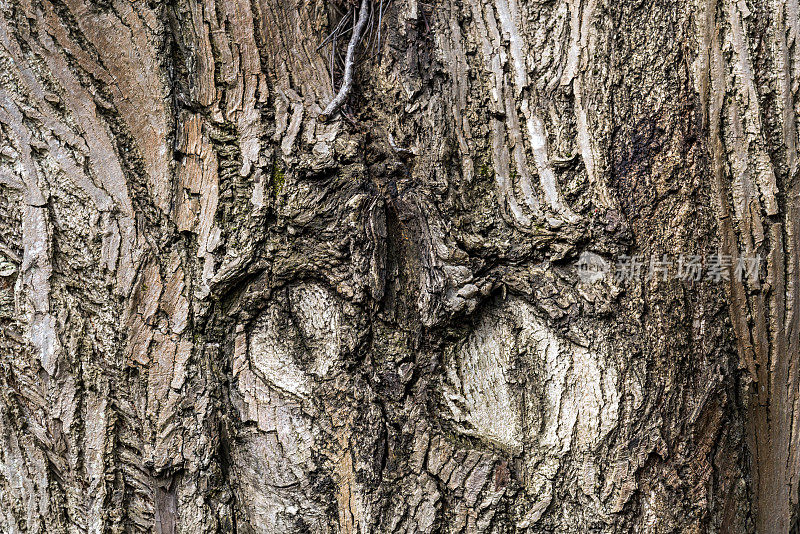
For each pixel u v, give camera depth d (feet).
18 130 4.90
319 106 5.05
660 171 5.03
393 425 4.99
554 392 4.99
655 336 4.98
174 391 4.91
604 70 5.04
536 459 4.96
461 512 4.96
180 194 4.97
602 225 4.99
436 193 5.02
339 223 4.97
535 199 5.03
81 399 4.91
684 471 4.97
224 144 4.99
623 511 4.93
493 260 5.03
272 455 4.95
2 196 4.91
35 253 4.91
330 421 4.95
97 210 4.91
